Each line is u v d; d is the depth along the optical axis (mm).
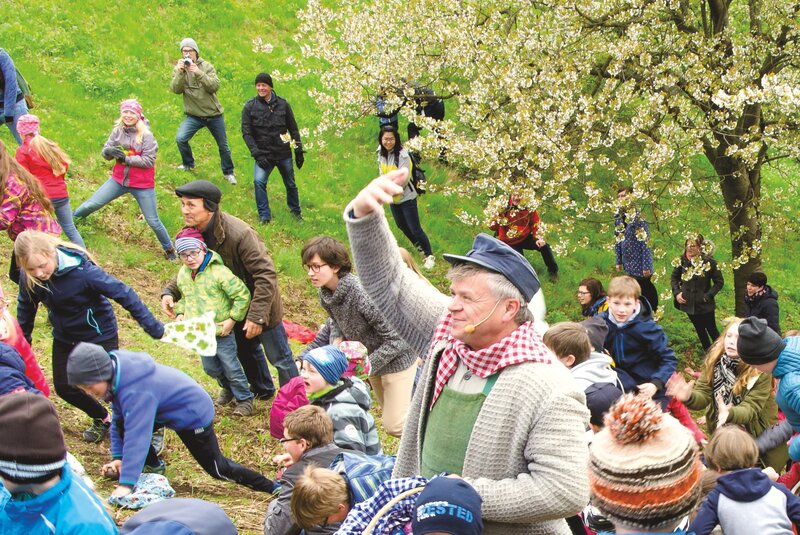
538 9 12289
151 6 16750
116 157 9766
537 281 2867
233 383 7301
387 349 5922
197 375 8031
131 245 10555
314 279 5938
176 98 14391
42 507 2543
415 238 12367
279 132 11992
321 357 5188
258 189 12094
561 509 2582
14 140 11367
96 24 15414
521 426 2678
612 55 11062
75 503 2605
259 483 5742
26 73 13172
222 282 6863
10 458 2455
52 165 8773
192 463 6359
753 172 11961
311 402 5270
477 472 2744
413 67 12484
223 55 16266
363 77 12523
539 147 11188
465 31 11688
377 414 8320
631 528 2188
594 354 5113
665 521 2160
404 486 2887
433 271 12477
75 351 4691
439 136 11648
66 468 2637
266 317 6957
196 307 6887
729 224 12180
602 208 10992
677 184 11164
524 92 11125
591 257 14289
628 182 15188
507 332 2805
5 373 4547
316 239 5953
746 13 12828
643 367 6848
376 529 2791
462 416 2834
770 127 10625
